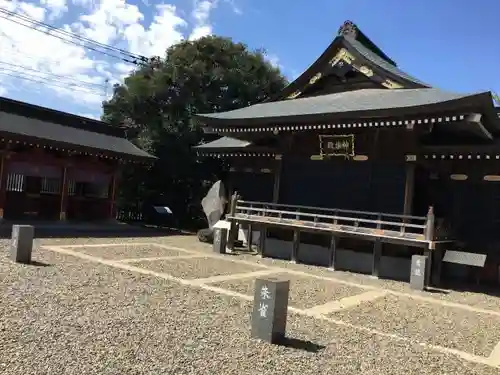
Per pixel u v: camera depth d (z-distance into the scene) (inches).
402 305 415.2
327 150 661.9
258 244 754.2
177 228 1147.3
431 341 304.0
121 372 193.2
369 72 705.0
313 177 699.4
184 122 1135.6
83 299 314.0
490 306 450.6
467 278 607.5
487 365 262.4
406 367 241.9
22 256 433.7
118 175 984.9
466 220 607.5
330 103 676.1
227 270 523.2
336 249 615.5
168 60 1200.8
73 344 221.6
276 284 260.1
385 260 612.4
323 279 525.0
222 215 863.1
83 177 909.2
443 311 404.5
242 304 351.6
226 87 1175.6
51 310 277.4
